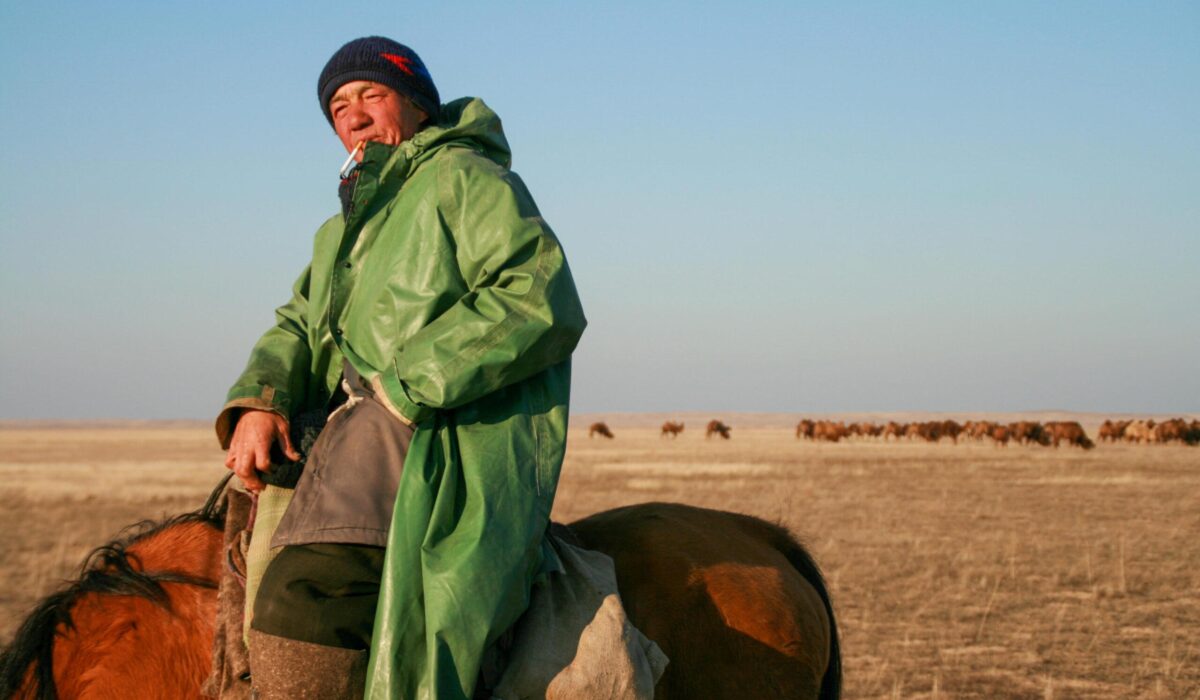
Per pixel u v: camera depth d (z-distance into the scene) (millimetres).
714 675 3074
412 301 2742
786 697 3154
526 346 2643
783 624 3197
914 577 12086
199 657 2748
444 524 2574
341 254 2891
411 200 2844
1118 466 37812
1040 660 8219
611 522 3408
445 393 2576
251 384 2902
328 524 2588
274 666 2510
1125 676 7773
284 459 2811
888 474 32719
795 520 18375
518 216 2764
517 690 2643
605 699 2676
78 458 47312
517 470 2686
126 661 2691
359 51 3031
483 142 3037
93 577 2779
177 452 57094
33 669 2701
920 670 7914
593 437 91875
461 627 2463
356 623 2543
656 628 3043
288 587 2535
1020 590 11305
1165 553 14203
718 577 3188
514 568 2570
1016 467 37156
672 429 90562
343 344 2840
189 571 2873
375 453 2676
